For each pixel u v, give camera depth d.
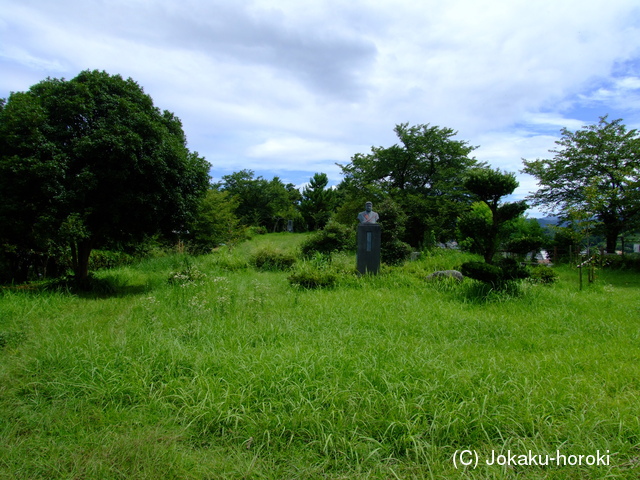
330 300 6.61
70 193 6.91
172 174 8.05
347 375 3.22
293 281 8.35
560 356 3.87
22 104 7.00
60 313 5.89
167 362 3.47
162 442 2.50
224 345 3.98
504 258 8.54
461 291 7.39
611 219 17.33
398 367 3.33
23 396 3.11
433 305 6.33
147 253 14.00
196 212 9.57
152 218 8.07
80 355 3.61
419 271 9.59
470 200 20.61
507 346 4.30
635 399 2.94
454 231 19.25
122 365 3.45
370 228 9.63
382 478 2.22
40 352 3.72
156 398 2.95
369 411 2.70
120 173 7.24
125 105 7.75
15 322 5.09
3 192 6.83
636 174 15.68
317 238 14.23
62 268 10.45
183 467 2.31
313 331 4.70
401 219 13.90
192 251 16.17
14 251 8.51
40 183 6.83
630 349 4.21
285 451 2.44
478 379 3.18
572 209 11.58
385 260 12.95
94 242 8.43
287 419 2.63
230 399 2.85
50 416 2.81
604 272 13.62
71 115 7.33
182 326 4.69
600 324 5.27
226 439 2.56
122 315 5.61
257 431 2.59
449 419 2.54
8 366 3.52
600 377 3.39
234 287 7.88
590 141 18.44
